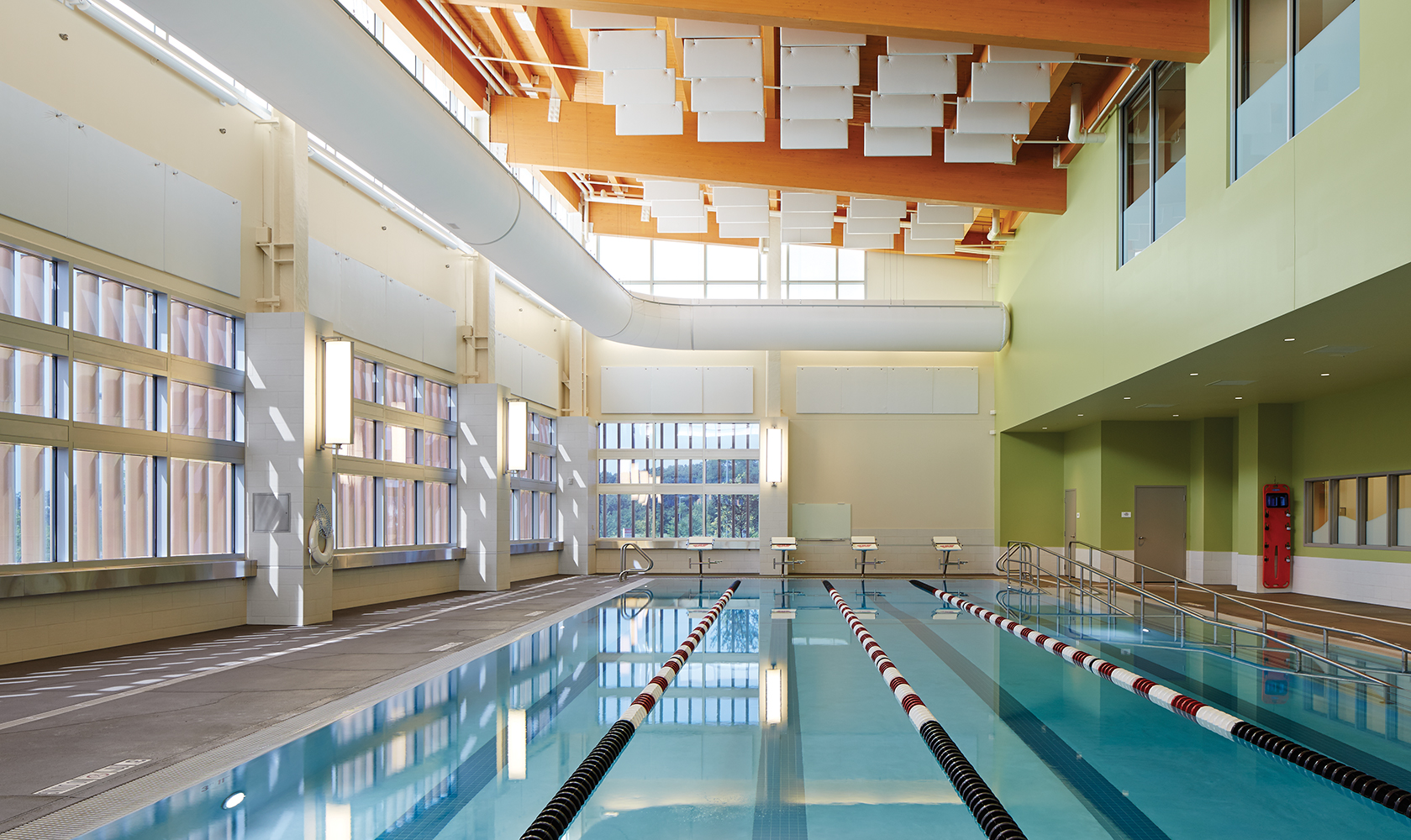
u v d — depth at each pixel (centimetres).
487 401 1842
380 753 571
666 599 1695
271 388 1234
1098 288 1527
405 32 1191
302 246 1291
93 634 983
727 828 457
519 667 900
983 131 1279
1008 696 791
